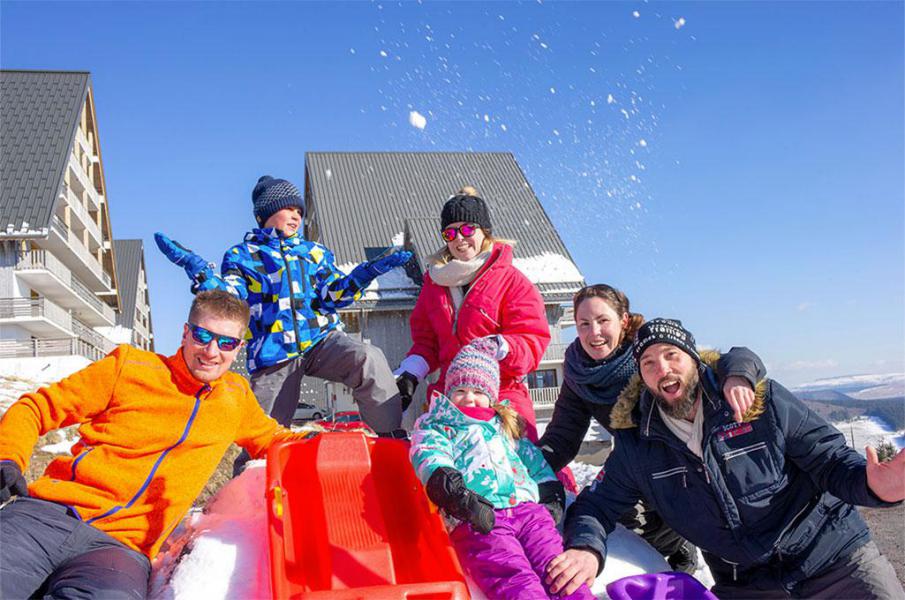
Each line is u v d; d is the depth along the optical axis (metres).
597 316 3.14
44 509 2.33
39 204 25.12
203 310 2.54
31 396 2.41
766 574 2.72
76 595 2.13
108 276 36.81
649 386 2.76
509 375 3.63
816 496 2.69
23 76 29.80
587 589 2.51
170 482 2.52
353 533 2.52
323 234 25.64
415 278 21.72
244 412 2.86
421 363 3.98
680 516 2.81
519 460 2.85
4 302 24.56
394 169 28.78
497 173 29.27
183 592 2.35
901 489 2.32
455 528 2.69
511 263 3.94
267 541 2.54
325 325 3.83
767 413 2.67
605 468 3.02
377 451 2.98
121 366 2.54
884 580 2.59
